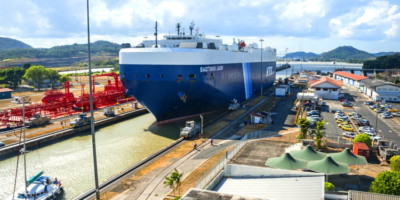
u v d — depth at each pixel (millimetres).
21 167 38969
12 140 47312
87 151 45250
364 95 96438
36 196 29812
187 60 52844
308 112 63469
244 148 37500
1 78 119938
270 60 115625
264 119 57375
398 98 83312
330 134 49156
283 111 68062
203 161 37000
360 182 29906
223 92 65688
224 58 64500
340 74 144750
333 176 31297
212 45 61500
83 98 74125
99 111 72625
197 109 60969
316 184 23031
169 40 68938
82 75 182875
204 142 45719
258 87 98688
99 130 58000
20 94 103688
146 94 54500
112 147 47062
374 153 38500
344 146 40125
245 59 80750
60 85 132625
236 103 71562
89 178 35594
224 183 24438
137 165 36344
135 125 61844
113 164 39969
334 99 87125
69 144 48781
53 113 67625
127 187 30344
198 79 54844
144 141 49844
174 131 54906
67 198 30734
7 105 80938
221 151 40656
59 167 39062
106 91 87312
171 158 38781
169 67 51969
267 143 40156
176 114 59438
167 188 29766
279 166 27172
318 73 191125
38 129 54812
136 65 52750
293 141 42844
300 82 136125
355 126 55344
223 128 53469
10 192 32562
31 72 116562
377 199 20438
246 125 55094
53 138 50844
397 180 23172
